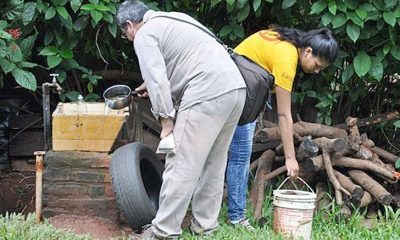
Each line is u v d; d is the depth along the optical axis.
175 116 3.31
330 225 3.88
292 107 4.79
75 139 3.87
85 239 3.36
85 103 4.13
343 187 4.10
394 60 4.50
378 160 4.41
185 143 3.22
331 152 4.20
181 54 3.22
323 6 4.09
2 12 4.18
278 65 3.44
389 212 4.00
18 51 4.03
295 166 3.56
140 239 3.43
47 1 4.23
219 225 3.72
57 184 3.91
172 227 3.35
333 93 4.67
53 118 3.82
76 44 4.39
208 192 3.54
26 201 4.60
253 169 4.44
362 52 4.30
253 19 4.68
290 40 3.52
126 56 4.84
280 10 4.46
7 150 5.03
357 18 4.07
